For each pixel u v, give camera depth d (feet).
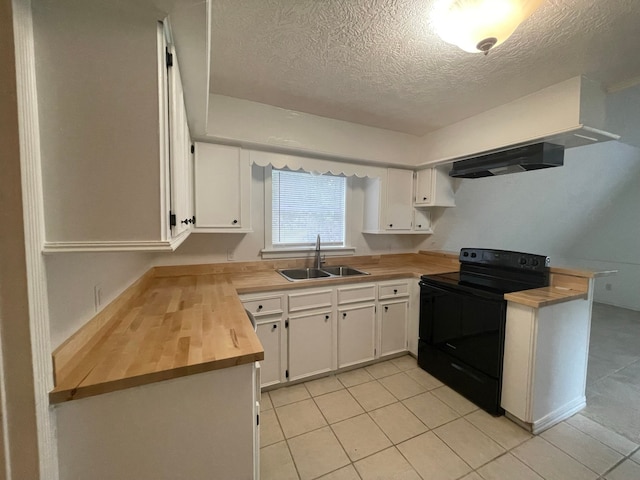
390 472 4.85
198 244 7.99
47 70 2.43
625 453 5.27
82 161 2.56
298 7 4.11
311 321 7.51
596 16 4.21
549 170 10.69
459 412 6.41
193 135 6.56
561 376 6.13
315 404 6.66
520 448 5.37
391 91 6.73
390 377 7.88
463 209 11.00
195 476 3.21
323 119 8.39
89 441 2.79
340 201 10.21
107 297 4.11
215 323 4.32
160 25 2.72
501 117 7.47
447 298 7.45
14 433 2.33
